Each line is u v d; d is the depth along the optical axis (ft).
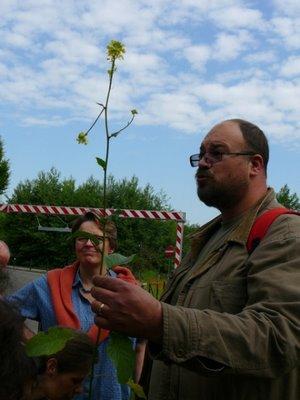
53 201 79.41
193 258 8.57
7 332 3.94
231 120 8.46
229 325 5.71
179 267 8.68
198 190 8.40
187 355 5.53
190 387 6.92
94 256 10.90
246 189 8.16
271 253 6.56
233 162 8.09
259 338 5.73
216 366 5.66
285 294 6.10
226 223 8.34
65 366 7.26
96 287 5.41
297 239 6.54
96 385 10.16
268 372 5.82
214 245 8.07
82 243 10.95
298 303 6.03
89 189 71.15
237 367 5.67
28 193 84.02
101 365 10.26
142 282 7.03
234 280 6.97
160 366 7.69
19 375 3.95
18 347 4.00
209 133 8.41
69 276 11.33
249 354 5.68
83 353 7.48
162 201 63.00
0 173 97.60
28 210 33.40
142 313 5.33
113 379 10.29
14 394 3.93
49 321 10.95
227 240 7.39
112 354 5.25
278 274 6.29
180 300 7.68
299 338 5.94
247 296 6.84
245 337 5.67
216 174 8.10
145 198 60.23
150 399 7.76
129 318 5.31
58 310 10.89
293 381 6.66
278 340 5.82
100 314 5.38
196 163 8.73
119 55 5.53
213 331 5.61
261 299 6.28
